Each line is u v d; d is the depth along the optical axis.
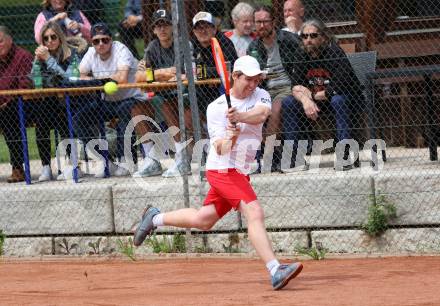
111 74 27.98
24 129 27.42
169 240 25.91
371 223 24.17
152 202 25.92
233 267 23.33
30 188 26.78
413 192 24.11
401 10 28.80
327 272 21.77
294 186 24.83
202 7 29.81
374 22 28.72
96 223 26.38
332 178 24.58
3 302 19.69
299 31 26.59
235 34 28.44
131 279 22.25
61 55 28.67
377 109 27.11
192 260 24.97
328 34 25.64
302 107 25.62
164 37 27.25
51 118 28.05
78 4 30.94
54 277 23.20
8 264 25.92
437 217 23.98
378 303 17.25
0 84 28.16
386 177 24.22
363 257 23.94
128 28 31.05
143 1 30.58
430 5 28.67
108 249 26.30
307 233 24.86
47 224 26.77
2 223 27.09
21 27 40.88
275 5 29.12
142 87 25.92
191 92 24.86
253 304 17.80
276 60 26.42
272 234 25.06
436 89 26.88
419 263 22.47
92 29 27.98
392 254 23.78
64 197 26.55
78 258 25.98
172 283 21.25
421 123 28.06
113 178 27.78
